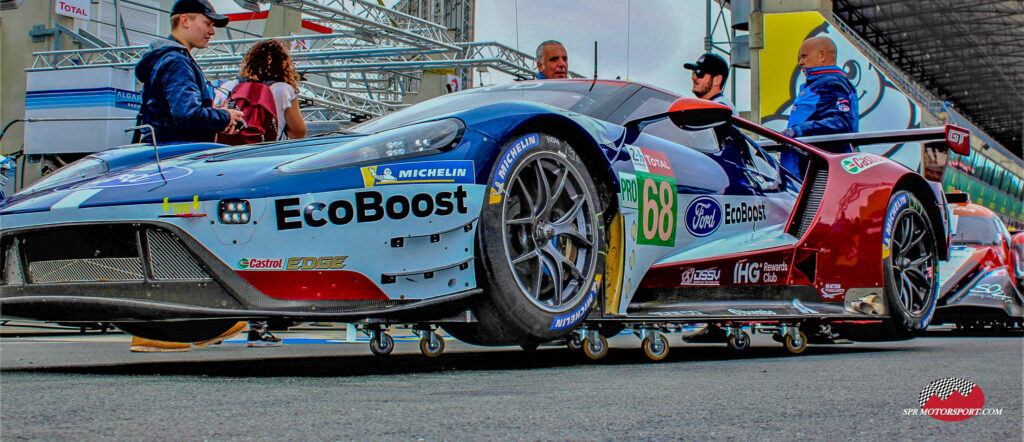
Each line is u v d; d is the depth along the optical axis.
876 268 3.36
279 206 2.03
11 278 2.29
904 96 14.23
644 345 2.70
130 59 15.93
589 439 1.19
